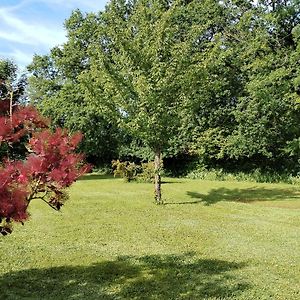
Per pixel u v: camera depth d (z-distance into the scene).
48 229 10.98
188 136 28.92
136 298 6.17
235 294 6.30
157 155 15.40
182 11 25.77
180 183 24.02
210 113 28.48
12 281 6.95
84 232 10.61
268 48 22.70
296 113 24.22
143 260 8.16
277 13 22.30
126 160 32.66
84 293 6.39
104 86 14.45
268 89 22.31
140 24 15.20
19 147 4.88
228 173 28.92
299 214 13.53
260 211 14.07
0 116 4.78
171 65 14.04
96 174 31.66
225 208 14.63
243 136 26.88
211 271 7.46
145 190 19.98
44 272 7.43
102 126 30.66
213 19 26.17
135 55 14.04
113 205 15.11
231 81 27.70
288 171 26.86
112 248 9.07
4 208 4.09
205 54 15.57
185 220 12.31
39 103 31.80
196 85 14.52
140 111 13.98
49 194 4.87
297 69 21.22
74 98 29.31
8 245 9.25
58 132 4.59
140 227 11.26
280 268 7.64
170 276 7.18
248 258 8.31
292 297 6.19
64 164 4.43
